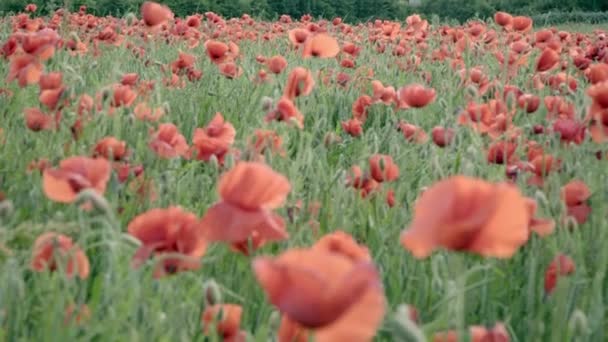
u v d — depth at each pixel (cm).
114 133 329
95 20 1051
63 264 175
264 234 160
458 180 118
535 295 231
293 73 298
